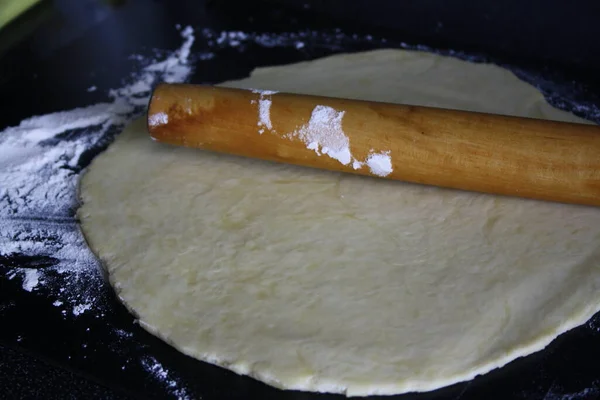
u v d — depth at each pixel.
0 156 0.73
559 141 0.57
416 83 0.75
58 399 0.54
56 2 0.90
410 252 0.58
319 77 0.76
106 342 0.57
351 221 0.60
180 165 0.67
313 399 0.52
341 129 0.61
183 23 0.90
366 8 0.88
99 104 0.79
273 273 0.57
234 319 0.55
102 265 0.61
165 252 0.60
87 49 0.87
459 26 0.85
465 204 0.61
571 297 0.55
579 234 0.58
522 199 0.61
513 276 0.56
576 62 0.81
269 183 0.64
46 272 0.62
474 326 0.53
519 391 0.52
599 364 0.53
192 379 0.54
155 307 0.56
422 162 0.59
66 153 0.73
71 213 0.67
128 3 0.93
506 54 0.84
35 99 0.80
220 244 0.60
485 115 0.60
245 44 0.86
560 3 0.78
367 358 0.52
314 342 0.53
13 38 0.87
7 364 0.56
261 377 0.52
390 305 0.55
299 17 0.90
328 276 0.57
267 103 0.63
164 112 0.64
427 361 0.52
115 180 0.66
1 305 0.60
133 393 0.54
